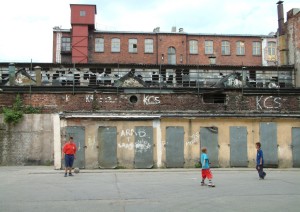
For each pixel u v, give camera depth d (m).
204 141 24.36
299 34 39.53
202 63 62.25
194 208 11.41
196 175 20.45
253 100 31.50
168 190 14.88
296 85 39.81
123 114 24.31
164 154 24.02
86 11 59.50
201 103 31.11
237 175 20.56
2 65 42.12
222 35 63.03
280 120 25.00
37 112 29.56
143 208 11.43
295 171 22.94
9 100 29.50
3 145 26.25
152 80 44.41
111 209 11.30
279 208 11.44
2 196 13.58
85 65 43.00
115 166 23.64
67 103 30.19
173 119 24.30
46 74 42.50
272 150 24.78
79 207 11.63
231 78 41.06
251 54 63.66
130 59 60.78
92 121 23.75
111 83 41.66
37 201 12.62
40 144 26.44
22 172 21.72
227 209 11.27
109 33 60.78
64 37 60.97
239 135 24.64
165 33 61.56
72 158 20.06
